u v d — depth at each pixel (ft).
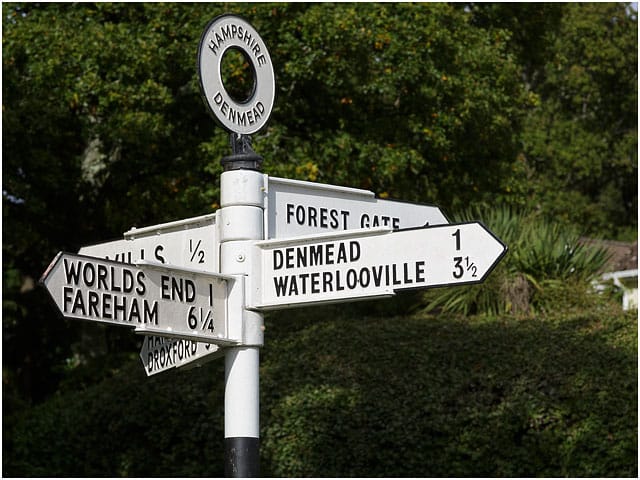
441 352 43.50
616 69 125.90
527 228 57.41
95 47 57.98
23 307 72.18
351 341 45.78
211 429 45.80
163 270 15.08
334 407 43.19
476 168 69.62
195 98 62.44
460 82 62.49
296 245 16.06
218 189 60.03
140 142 59.93
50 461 49.52
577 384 40.75
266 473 43.75
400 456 42.16
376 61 60.34
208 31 16.46
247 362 16.01
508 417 41.09
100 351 71.72
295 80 59.21
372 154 59.77
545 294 53.52
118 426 47.91
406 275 15.34
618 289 62.08
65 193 68.64
